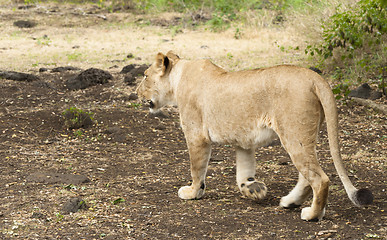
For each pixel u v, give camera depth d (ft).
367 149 34.12
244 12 86.02
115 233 20.77
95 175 29.66
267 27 80.53
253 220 21.89
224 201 24.99
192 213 23.04
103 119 41.73
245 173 24.30
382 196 24.70
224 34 79.97
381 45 49.34
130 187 27.50
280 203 23.53
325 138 37.50
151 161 32.94
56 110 43.29
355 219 21.43
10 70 57.21
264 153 34.73
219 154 34.65
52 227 21.40
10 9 97.66
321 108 20.67
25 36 81.00
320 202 20.76
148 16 94.94
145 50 69.36
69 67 57.77
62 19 92.38
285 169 30.96
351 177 28.43
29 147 34.86
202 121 24.00
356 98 44.39
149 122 41.81
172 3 99.40
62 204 24.36
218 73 23.61
